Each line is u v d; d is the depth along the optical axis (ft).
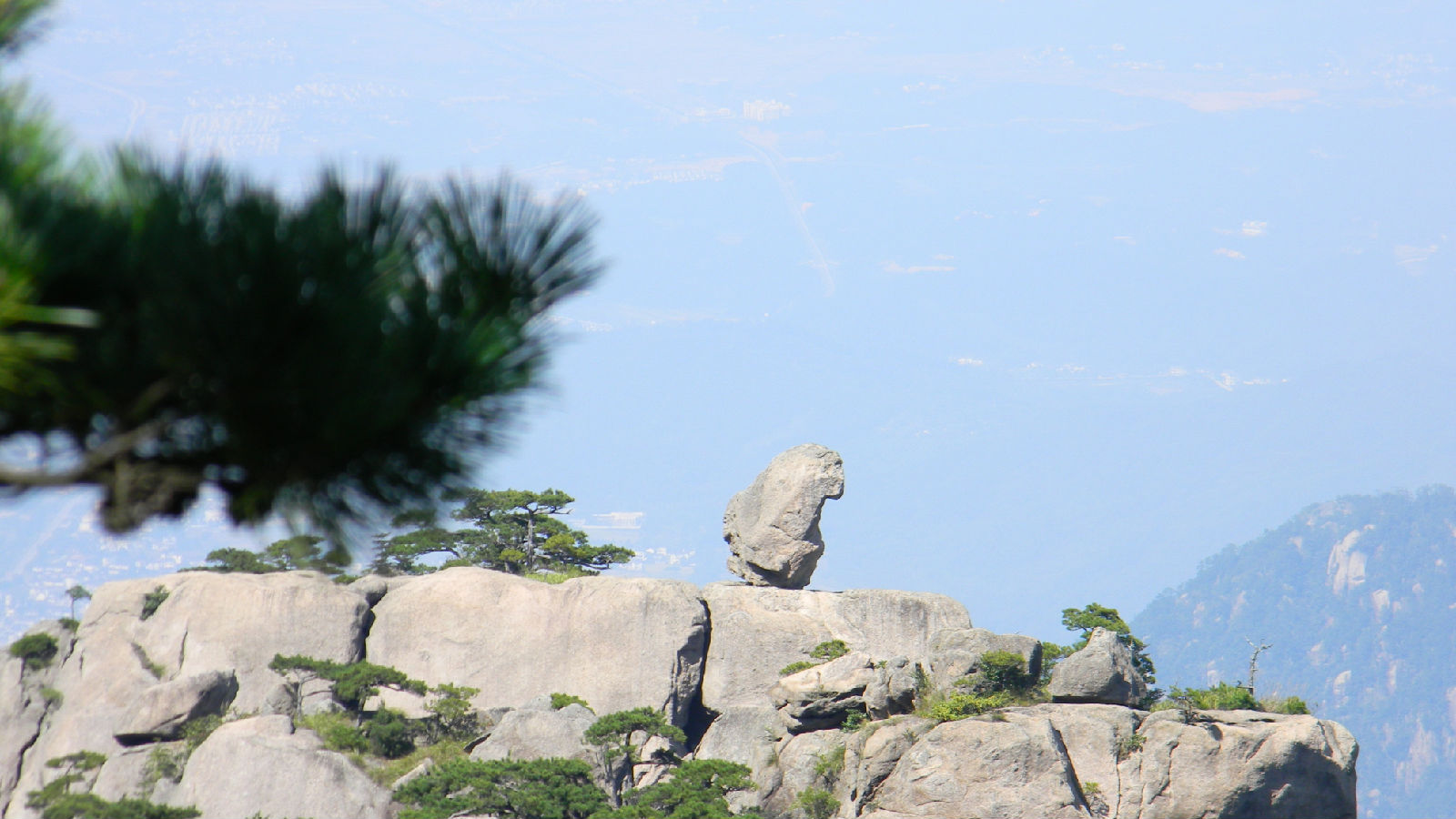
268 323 99.25
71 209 96.43
